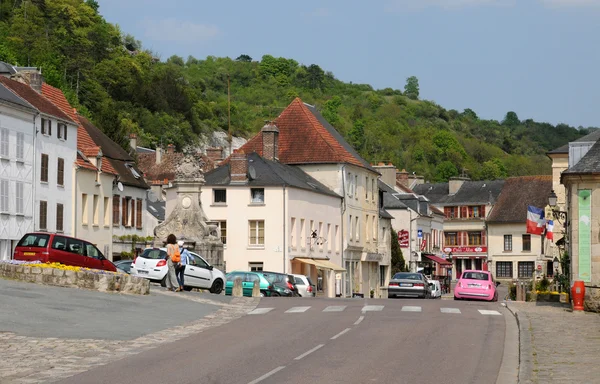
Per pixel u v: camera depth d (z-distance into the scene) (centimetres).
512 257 12019
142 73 14400
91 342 2278
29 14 12962
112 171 7094
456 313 3369
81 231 6638
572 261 3672
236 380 1695
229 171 7488
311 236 7738
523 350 2178
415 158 18600
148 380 1689
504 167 19200
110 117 9900
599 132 6525
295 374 1775
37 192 6091
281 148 8475
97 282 3650
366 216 9138
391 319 3025
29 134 6009
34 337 2309
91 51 13700
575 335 2539
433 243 12088
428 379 1739
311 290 5712
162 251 4659
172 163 10725
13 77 6875
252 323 2900
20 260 4091
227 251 7356
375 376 1762
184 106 14475
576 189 3675
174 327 2736
